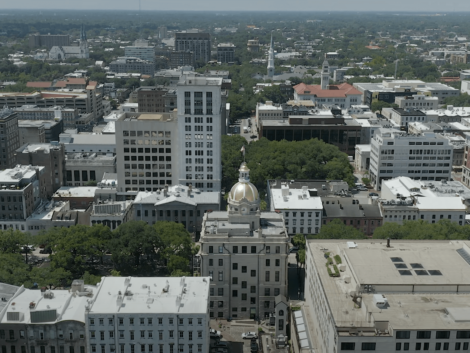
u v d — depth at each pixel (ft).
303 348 574.15
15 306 578.25
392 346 474.49
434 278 554.05
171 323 547.90
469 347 476.13
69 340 561.02
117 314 543.39
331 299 531.09
